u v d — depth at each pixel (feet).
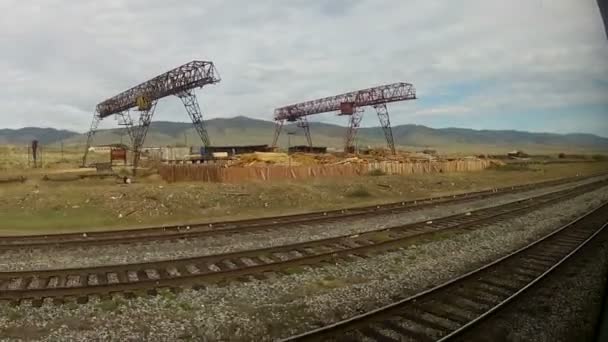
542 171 192.24
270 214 75.05
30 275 33.96
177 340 23.89
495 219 64.18
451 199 92.32
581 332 25.09
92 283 33.32
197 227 58.13
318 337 23.24
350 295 30.96
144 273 35.58
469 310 27.84
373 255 41.52
